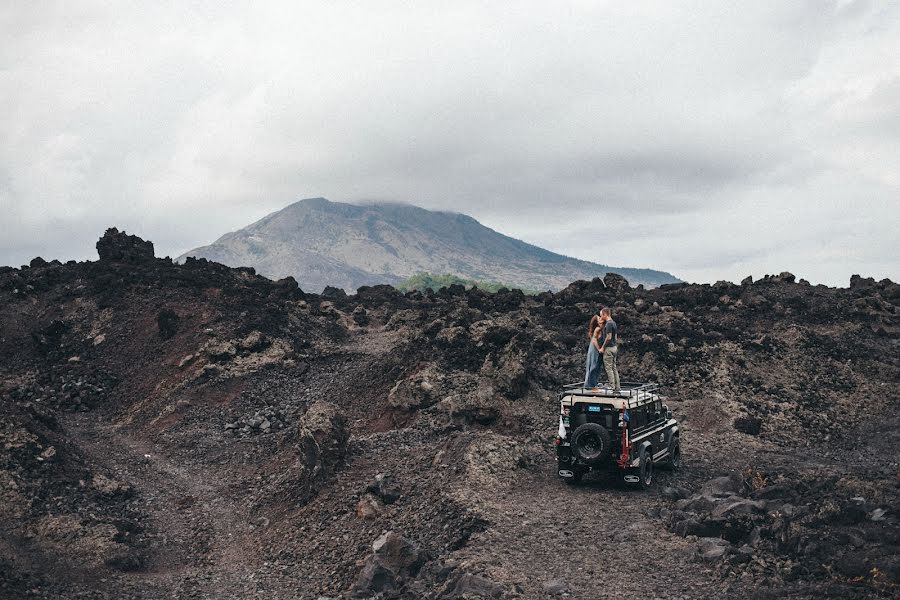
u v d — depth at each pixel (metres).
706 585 14.45
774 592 13.51
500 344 39.53
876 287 49.25
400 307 70.50
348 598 16.61
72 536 22.72
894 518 16.28
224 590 19.86
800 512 17.02
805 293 49.28
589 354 22.42
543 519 18.92
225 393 42.19
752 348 38.69
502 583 15.09
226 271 66.75
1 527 22.20
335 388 40.69
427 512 20.31
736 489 20.52
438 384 34.31
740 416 31.30
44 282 59.41
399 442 28.27
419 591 16.05
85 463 29.27
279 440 33.66
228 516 26.52
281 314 55.69
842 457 27.50
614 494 20.89
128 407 42.16
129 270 61.44
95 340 50.50
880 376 36.25
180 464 33.34
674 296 51.75
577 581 15.21
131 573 21.50
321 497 24.31
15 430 27.52
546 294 62.50
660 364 37.53
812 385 35.31
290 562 20.86
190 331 49.41
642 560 16.02
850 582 13.45
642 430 21.92
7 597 17.98
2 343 50.78
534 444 26.52
